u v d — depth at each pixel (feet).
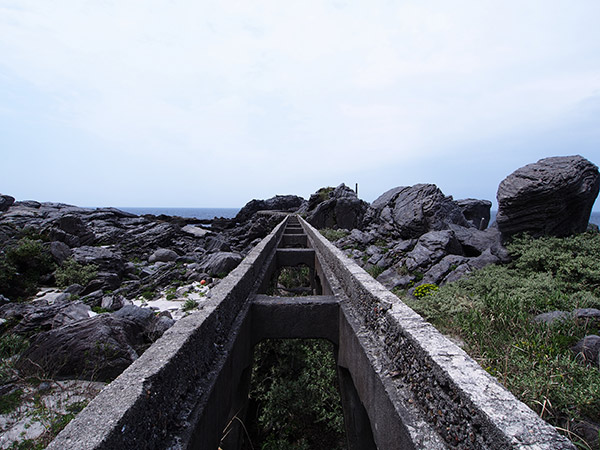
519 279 23.08
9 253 42.86
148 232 77.71
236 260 51.98
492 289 21.68
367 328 12.25
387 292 11.74
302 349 24.30
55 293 38.99
